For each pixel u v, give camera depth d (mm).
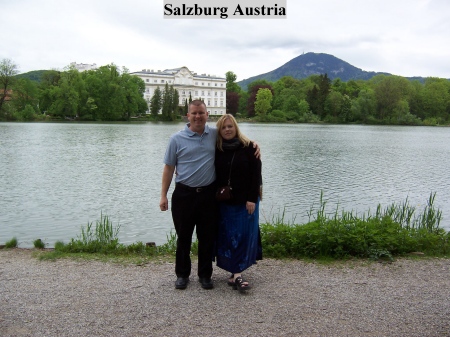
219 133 4844
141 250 6582
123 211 12656
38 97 86250
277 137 52344
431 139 55531
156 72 132125
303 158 28594
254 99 131750
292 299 4539
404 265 5773
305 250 6168
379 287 4926
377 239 6309
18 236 10008
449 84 124438
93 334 3725
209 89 137625
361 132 70812
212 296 4625
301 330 3820
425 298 4605
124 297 4578
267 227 6758
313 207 13906
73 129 59094
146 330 3805
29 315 4105
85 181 17922
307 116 119438
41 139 40125
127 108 96625
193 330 3807
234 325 3908
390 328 3875
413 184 18906
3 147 31844
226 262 4840
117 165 23016
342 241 6133
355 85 139250
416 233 7090
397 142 47875
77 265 5758
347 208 13875
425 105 116062
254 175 4785
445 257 6227
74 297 4566
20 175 19250
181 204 4805
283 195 15773
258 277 5250
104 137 44625
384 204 14609
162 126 74000
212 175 4812
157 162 24391
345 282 5086
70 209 12828
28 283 5012
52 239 9766
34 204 13438
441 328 3885
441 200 15500
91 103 89750
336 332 3789
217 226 4895
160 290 4797
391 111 112188
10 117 80562
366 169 23656
